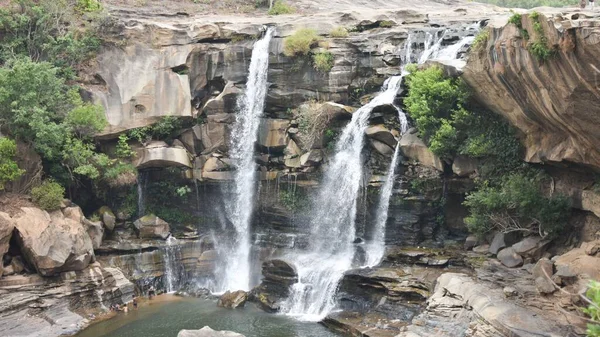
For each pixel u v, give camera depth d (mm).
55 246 25094
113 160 31031
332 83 31000
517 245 23188
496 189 24594
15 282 24312
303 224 30938
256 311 26219
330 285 25719
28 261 25219
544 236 22953
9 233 24469
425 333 20250
